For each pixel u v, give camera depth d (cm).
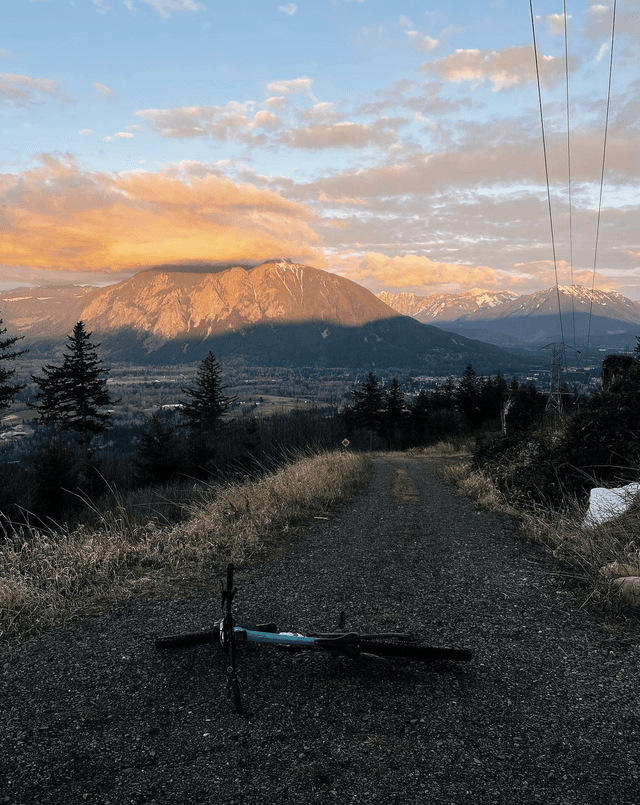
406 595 468
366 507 1009
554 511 786
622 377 1052
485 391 7112
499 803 205
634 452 868
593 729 256
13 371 3681
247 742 246
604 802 205
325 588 489
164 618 409
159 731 255
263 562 586
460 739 248
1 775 222
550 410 3847
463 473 1609
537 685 302
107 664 329
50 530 629
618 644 356
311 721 264
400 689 298
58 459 2400
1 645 361
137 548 587
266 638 300
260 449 3019
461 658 310
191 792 212
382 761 232
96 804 205
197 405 5866
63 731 255
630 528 570
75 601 446
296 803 206
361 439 5891
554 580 508
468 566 568
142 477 3059
